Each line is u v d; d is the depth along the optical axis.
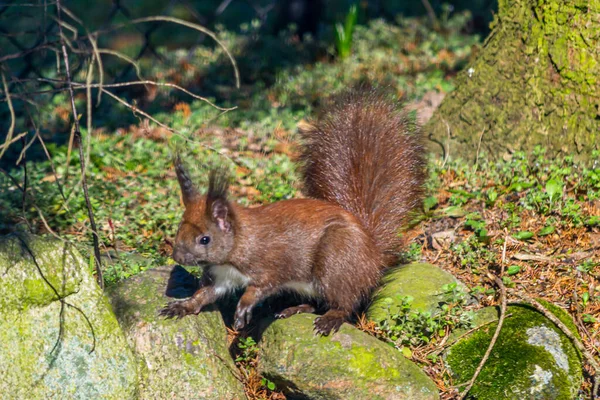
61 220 11.81
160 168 13.74
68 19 25.78
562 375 8.29
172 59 20.44
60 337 7.96
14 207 12.06
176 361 8.30
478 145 12.70
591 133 11.55
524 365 8.35
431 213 11.43
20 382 7.73
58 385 7.86
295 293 9.52
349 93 10.69
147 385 8.23
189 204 8.67
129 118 16.45
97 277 9.72
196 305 8.71
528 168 11.99
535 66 12.15
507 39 12.55
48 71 18.95
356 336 8.40
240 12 27.28
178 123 15.77
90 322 8.12
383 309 9.09
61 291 8.05
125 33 25.59
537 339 8.62
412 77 18.11
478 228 10.67
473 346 8.75
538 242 10.36
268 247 8.76
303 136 10.65
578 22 11.59
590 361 8.37
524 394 8.16
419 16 23.42
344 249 8.91
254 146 14.84
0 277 7.82
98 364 8.03
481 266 10.05
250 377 8.63
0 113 16.84
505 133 12.52
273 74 19.08
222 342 8.76
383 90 10.75
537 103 12.16
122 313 8.64
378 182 10.03
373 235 9.82
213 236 8.50
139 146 14.53
